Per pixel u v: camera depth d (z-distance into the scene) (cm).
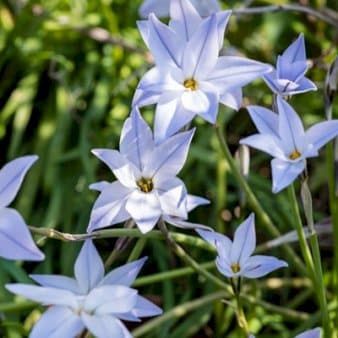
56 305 38
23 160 38
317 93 64
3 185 38
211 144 62
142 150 40
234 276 41
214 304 55
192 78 40
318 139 40
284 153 40
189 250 58
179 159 40
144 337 55
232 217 60
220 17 40
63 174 61
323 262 59
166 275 49
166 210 39
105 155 40
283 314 51
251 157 63
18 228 37
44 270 58
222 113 60
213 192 61
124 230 41
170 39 40
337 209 46
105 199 40
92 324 37
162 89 40
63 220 60
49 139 62
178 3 41
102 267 40
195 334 57
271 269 41
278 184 39
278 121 40
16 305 50
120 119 63
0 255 37
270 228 48
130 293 38
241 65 40
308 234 46
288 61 42
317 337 40
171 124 39
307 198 42
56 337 37
